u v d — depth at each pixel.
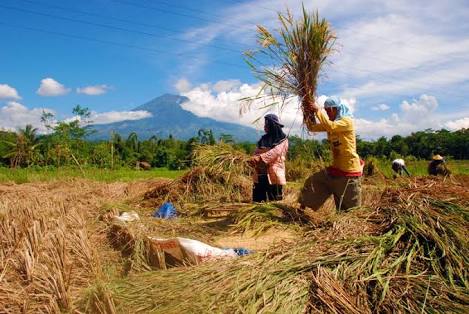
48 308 3.53
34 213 5.72
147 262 4.97
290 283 3.51
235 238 5.72
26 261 4.14
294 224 6.06
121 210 7.18
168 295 3.49
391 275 3.60
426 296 3.29
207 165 7.50
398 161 14.20
